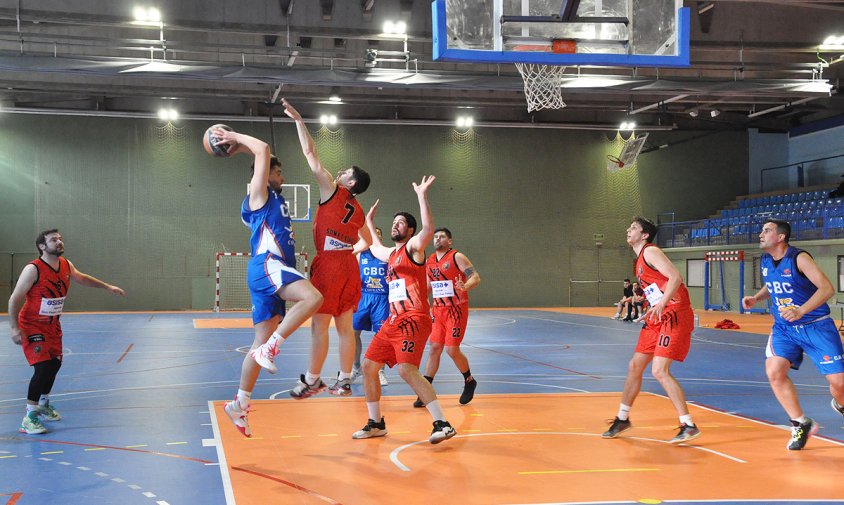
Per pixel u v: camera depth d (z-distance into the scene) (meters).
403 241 6.70
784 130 33.94
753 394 9.50
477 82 20.77
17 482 5.28
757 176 33.94
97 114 28.31
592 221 33.53
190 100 29.73
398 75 20.64
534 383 10.49
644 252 6.71
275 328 5.76
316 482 5.23
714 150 33.75
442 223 32.38
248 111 30.11
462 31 9.90
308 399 8.87
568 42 10.03
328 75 20.45
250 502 4.75
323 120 29.73
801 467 5.73
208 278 30.61
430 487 5.11
